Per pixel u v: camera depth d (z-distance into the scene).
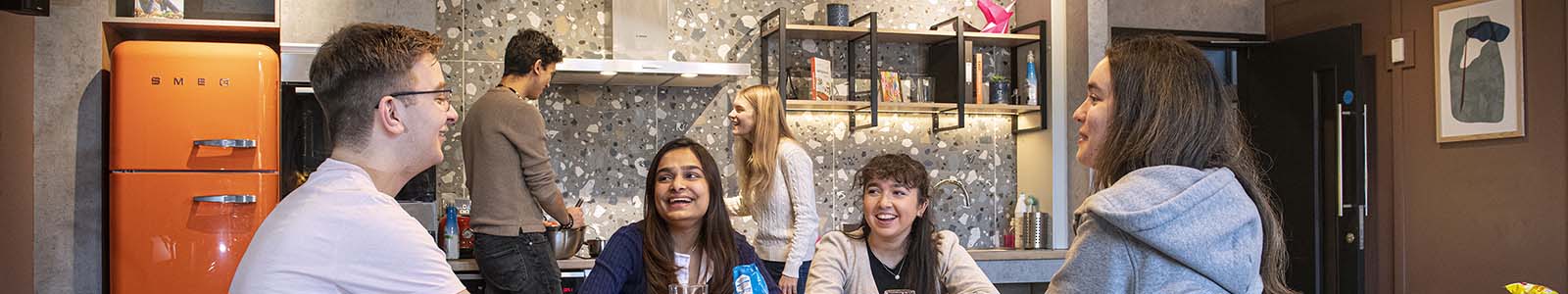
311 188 1.53
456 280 1.57
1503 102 4.95
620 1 4.88
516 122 3.96
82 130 4.41
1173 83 1.43
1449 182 5.20
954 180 5.42
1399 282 5.43
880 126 5.52
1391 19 5.44
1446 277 5.22
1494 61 4.99
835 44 5.44
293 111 4.53
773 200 4.07
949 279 2.77
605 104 5.14
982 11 5.48
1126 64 1.46
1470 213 5.11
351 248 1.47
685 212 2.57
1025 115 5.61
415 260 1.51
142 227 4.30
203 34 4.74
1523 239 4.88
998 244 5.66
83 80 4.41
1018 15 5.76
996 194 5.69
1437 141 5.25
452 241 4.54
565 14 5.09
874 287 2.74
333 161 1.58
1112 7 5.65
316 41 4.47
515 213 3.97
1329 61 5.29
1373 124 5.52
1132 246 1.37
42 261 4.37
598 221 5.10
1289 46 5.56
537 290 4.02
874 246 2.77
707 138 5.26
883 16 5.53
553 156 5.06
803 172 4.05
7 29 3.95
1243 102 5.85
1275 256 1.50
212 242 4.33
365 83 1.58
